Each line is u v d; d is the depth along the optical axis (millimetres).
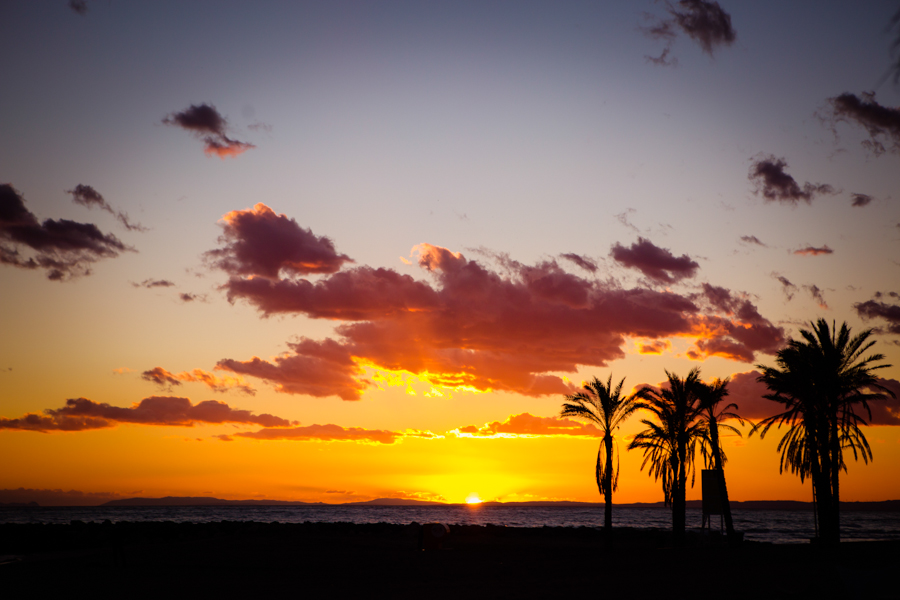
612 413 47031
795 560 33375
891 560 31672
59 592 28609
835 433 42531
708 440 51438
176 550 52625
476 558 46656
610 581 28422
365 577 34312
